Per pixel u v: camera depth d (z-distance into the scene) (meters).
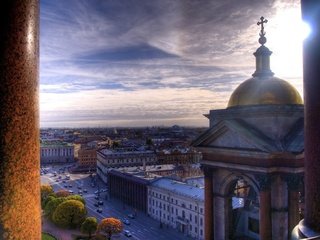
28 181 5.88
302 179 24.36
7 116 5.77
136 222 127.81
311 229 7.15
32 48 6.12
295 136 24.42
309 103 7.34
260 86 26.61
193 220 107.56
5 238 5.58
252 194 28.17
